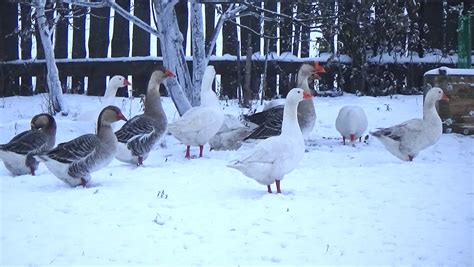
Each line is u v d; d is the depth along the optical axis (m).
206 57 15.78
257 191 10.09
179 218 8.53
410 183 10.52
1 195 9.83
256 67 20.56
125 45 20.69
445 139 14.99
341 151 13.92
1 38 21.05
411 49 20.56
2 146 11.42
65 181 10.53
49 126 12.37
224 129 13.88
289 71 20.48
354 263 7.07
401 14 19.59
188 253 7.32
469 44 18.03
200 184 10.52
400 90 20.55
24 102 19.48
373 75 20.44
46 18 17.39
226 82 20.53
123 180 10.84
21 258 7.13
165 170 11.70
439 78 15.48
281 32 20.67
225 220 8.47
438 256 7.30
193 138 12.88
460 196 9.73
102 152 10.48
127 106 18.73
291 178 10.98
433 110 12.32
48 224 8.29
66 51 21.06
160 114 12.48
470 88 15.38
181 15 20.61
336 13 17.72
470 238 7.89
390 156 13.21
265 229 8.14
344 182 10.62
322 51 20.97
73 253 7.29
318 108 18.22
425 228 8.25
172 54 15.24
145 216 8.62
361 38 19.98
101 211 8.85
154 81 12.52
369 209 9.05
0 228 8.12
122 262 7.03
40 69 20.92
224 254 7.29
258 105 19.06
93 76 20.56
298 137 9.95
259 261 7.10
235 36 20.67
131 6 21.02
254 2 16.59
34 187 10.54
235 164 9.71
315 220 8.51
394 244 7.67
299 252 7.38
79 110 18.06
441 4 20.52
